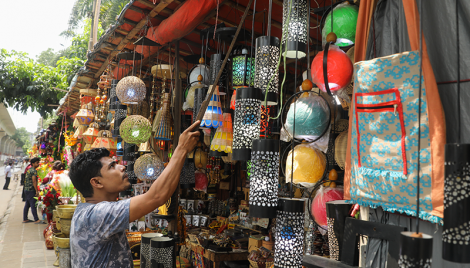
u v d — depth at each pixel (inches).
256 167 42.8
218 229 160.7
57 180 183.3
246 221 161.2
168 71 118.4
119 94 105.2
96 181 54.4
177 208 121.6
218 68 92.0
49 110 382.3
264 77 52.6
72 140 288.8
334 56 48.8
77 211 51.5
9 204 429.4
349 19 53.7
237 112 48.1
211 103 91.7
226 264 127.1
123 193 138.6
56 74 360.8
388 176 40.4
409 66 39.0
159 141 142.3
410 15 40.1
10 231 256.7
